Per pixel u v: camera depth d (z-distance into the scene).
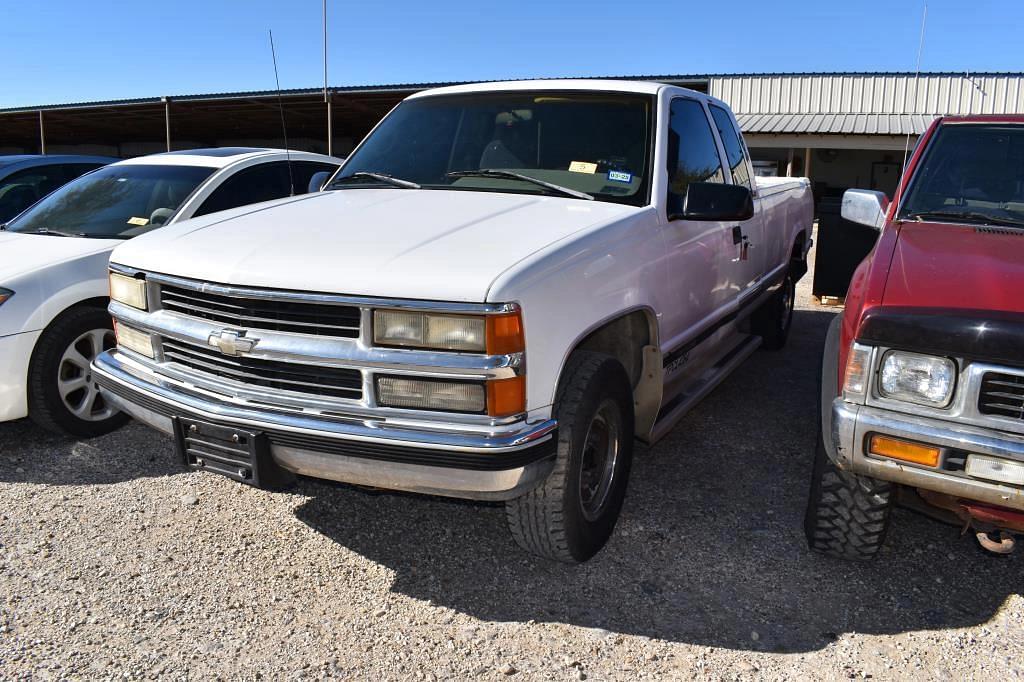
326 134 36.50
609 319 2.95
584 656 2.56
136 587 2.93
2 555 3.14
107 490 3.77
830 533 3.00
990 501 2.37
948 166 3.56
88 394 4.36
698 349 4.16
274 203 3.55
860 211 3.60
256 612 2.79
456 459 2.41
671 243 3.52
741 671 2.49
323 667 2.49
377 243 2.72
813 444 4.45
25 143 43.47
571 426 2.73
